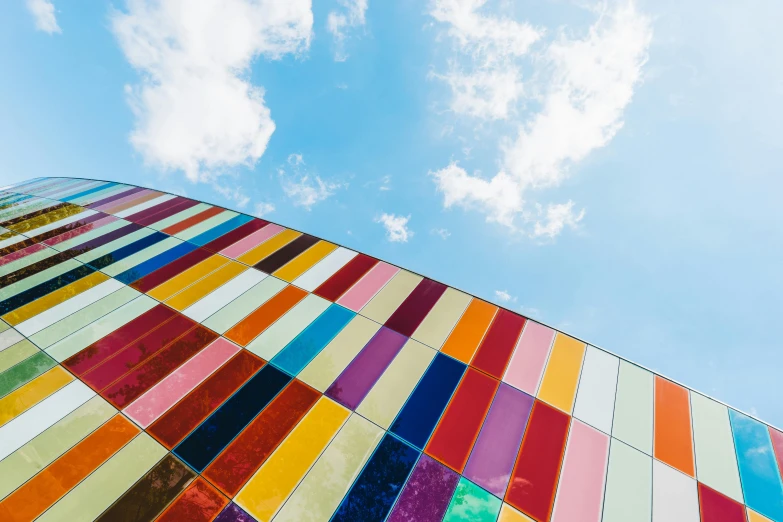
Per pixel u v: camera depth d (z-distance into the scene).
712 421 14.73
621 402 15.21
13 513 10.34
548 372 16.38
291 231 26.36
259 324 17.91
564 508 11.62
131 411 13.33
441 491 11.80
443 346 17.33
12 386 13.88
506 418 14.23
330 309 19.22
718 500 12.13
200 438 12.67
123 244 24.34
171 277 20.98
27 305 18.34
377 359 16.36
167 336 16.81
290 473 11.94
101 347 15.96
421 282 21.67
